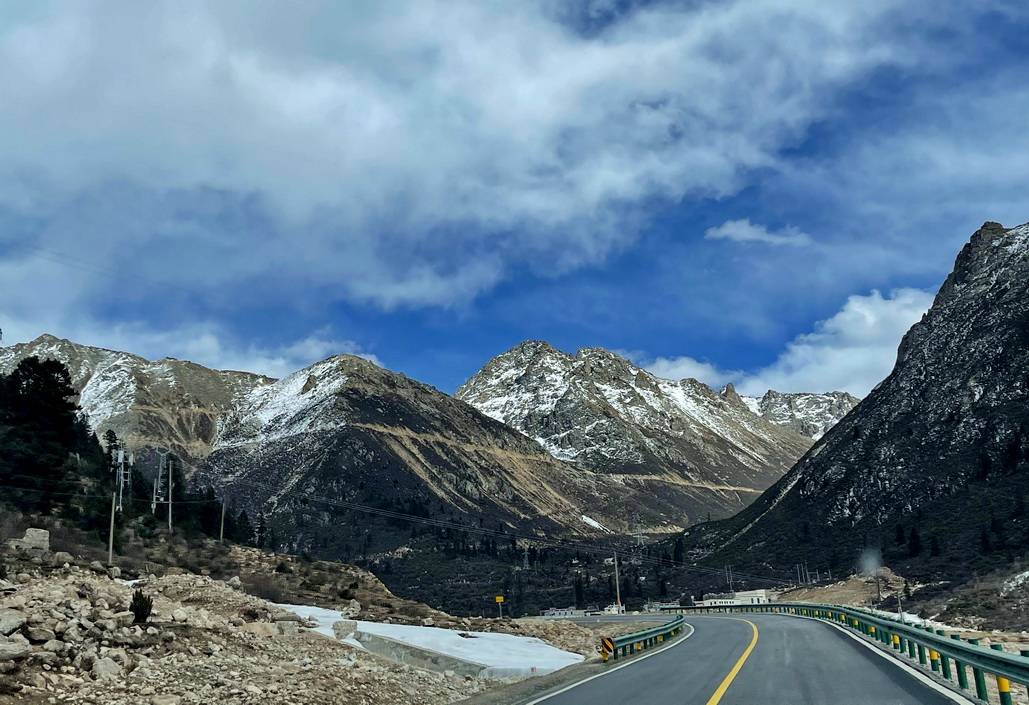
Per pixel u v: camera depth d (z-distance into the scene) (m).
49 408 65.44
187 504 89.31
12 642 16.25
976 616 69.38
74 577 27.27
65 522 54.00
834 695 16.81
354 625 28.00
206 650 19.81
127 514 65.12
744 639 36.19
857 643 30.47
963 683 17.08
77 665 16.55
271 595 44.59
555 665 29.45
